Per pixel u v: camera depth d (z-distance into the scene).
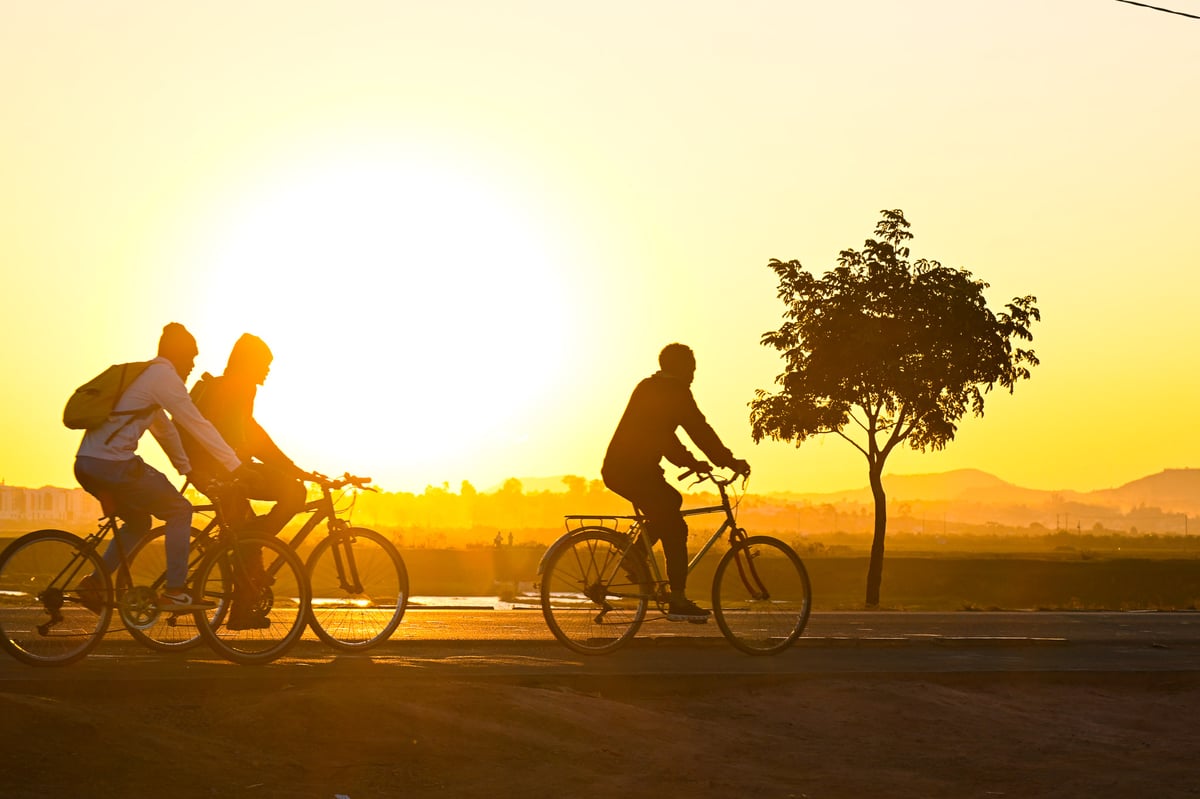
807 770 9.59
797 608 13.37
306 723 9.34
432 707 9.91
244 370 11.38
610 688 11.24
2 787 7.74
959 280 33.03
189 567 10.80
